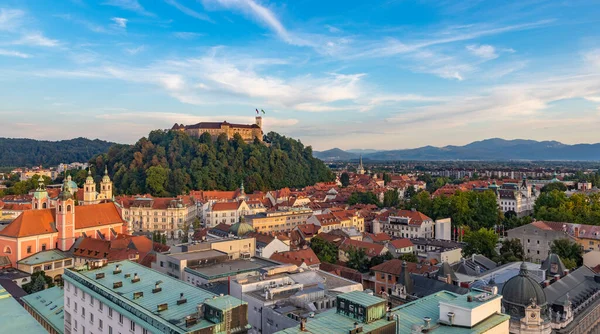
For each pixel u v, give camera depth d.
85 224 179.12
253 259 123.00
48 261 157.88
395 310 73.06
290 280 97.06
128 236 178.88
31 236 162.12
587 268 121.81
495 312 69.56
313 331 60.44
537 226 177.75
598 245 171.88
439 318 67.44
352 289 99.06
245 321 66.12
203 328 62.00
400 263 145.50
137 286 81.25
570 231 178.62
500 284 113.75
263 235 174.12
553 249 160.62
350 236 197.75
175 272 113.56
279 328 78.81
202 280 105.25
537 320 77.94
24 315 75.12
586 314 95.00
